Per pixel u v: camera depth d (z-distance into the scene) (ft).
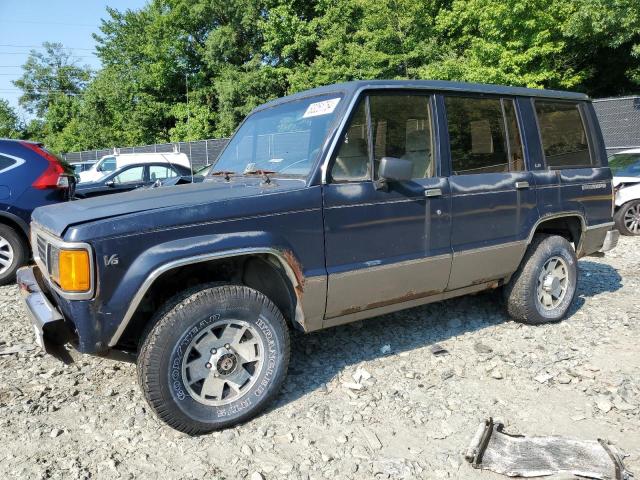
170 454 9.18
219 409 9.69
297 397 11.06
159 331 9.05
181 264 9.06
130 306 8.87
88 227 8.66
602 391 11.08
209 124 111.34
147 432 9.87
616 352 13.03
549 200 14.39
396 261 11.52
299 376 12.01
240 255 9.75
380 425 9.97
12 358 13.35
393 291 11.78
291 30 89.25
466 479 8.38
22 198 20.77
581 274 20.80
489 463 8.64
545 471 8.31
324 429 9.85
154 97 120.37
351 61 75.92
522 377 11.82
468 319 15.56
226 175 12.67
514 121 14.02
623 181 31.17
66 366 12.84
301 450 9.23
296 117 12.13
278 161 11.91
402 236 11.64
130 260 8.86
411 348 13.50
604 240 16.17
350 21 79.41
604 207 16.02
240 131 14.19
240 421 9.96
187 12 113.70
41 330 9.00
